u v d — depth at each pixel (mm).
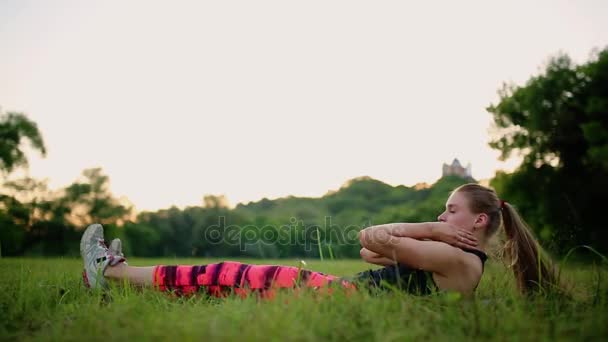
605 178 22938
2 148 33875
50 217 31172
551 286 2902
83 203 31781
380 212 21438
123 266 3164
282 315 2027
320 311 2262
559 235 4273
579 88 25453
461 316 2225
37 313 2656
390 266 3043
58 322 2383
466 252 2891
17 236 29562
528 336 1875
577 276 3973
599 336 1880
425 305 2434
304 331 1904
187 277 3076
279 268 3047
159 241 29188
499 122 27500
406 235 2926
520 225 3148
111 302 2771
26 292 2943
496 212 3156
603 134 22578
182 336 1862
